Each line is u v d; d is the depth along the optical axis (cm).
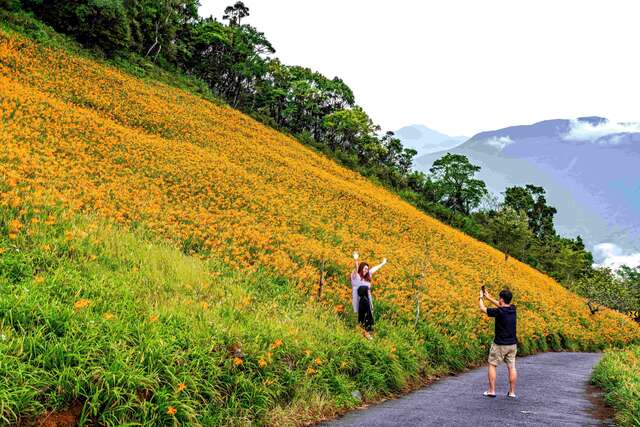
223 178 2477
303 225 2250
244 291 1038
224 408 577
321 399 709
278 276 1347
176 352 580
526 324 2030
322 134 9806
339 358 829
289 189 3117
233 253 1379
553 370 1315
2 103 2141
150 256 1016
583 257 9281
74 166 1720
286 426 611
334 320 1080
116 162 2059
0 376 445
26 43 3853
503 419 651
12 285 639
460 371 1234
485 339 1510
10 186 1133
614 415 715
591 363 1603
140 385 513
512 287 2916
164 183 1998
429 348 1203
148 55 6450
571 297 3847
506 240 6006
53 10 4794
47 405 454
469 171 8012
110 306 664
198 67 8125
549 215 10244
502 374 1188
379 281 1684
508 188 10169
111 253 938
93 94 3378
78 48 4700
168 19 7006
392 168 9675
